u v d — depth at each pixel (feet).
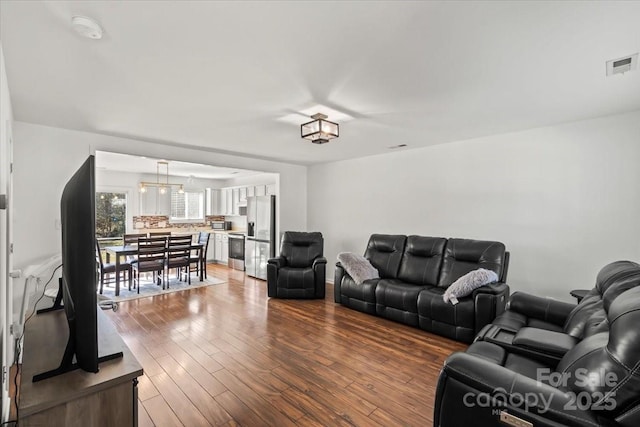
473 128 11.30
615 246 9.75
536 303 8.18
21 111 9.12
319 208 19.94
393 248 13.71
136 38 5.28
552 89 7.60
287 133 11.72
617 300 4.47
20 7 4.39
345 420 6.07
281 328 10.97
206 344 9.57
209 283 18.17
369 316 12.34
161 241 16.87
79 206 3.91
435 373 7.89
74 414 3.54
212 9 4.49
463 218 13.39
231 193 26.66
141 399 6.70
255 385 7.29
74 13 4.57
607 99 8.32
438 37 5.29
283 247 16.34
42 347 4.61
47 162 10.65
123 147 12.43
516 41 5.44
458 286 10.07
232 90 7.57
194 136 12.18
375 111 9.21
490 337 6.62
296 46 5.57
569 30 5.09
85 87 7.38
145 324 11.28
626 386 3.27
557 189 10.89
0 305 5.11
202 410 6.35
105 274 17.69
